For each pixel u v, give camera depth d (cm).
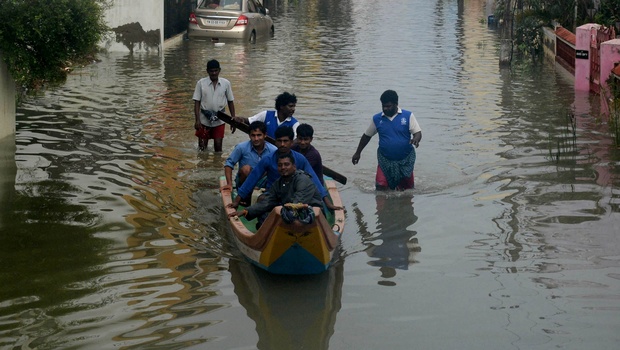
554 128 1892
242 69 2794
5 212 1261
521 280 1022
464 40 3784
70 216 1252
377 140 1798
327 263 1048
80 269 1047
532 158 1620
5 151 1622
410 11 5484
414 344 853
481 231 1206
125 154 1642
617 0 2886
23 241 1141
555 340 856
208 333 877
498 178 1482
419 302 962
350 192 1418
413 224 1245
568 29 3158
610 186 1414
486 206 1325
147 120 1953
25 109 2025
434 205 1337
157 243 1151
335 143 1769
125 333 870
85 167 1534
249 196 1241
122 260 1082
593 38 2367
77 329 877
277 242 1005
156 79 2541
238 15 3550
